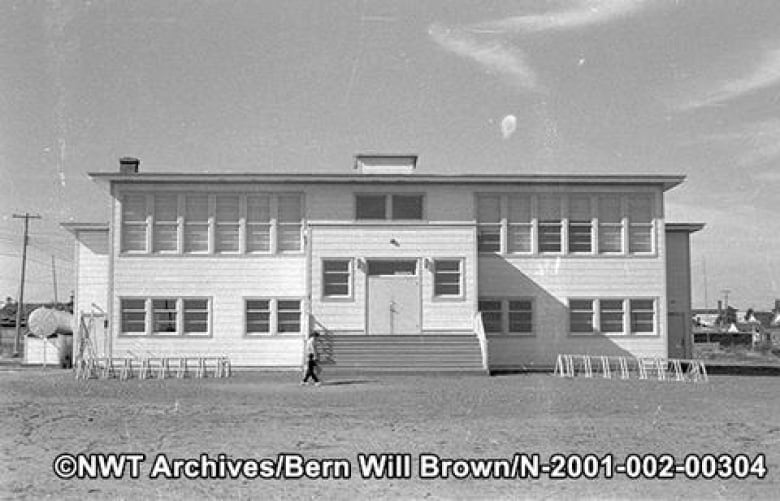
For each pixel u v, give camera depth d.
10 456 14.53
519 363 39.59
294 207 40.03
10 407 21.73
